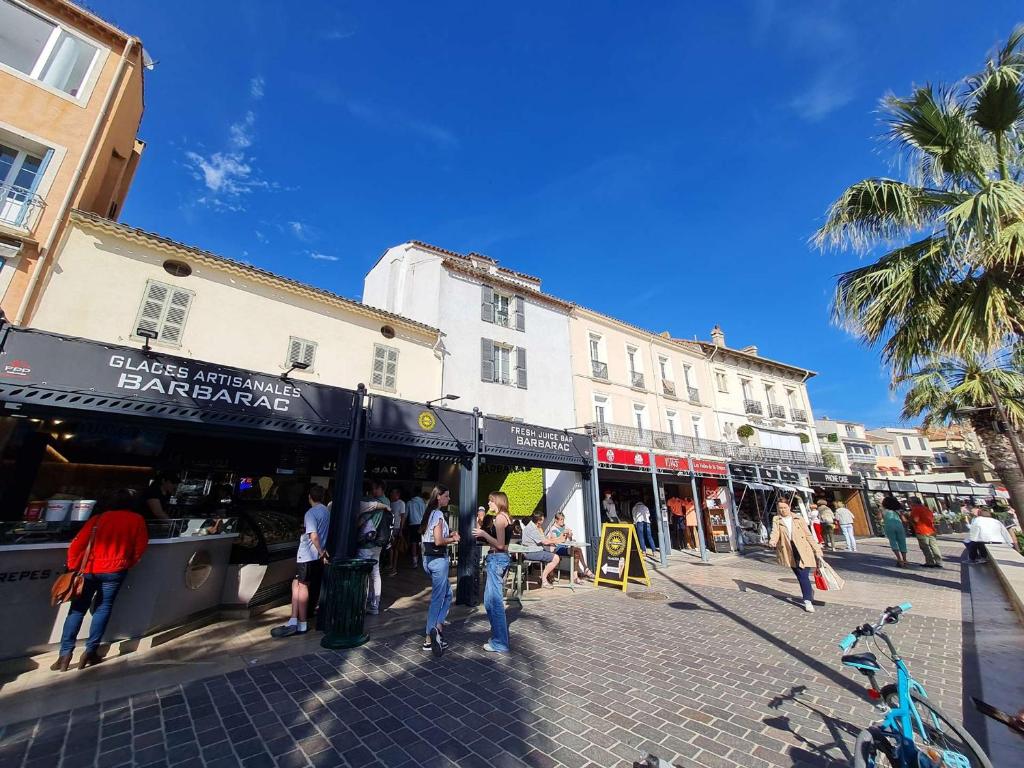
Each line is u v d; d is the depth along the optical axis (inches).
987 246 190.5
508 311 707.4
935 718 102.1
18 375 177.5
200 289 419.8
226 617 243.3
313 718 136.6
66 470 351.9
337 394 257.0
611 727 134.8
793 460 956.6
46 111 356.2
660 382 855.1
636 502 701.9
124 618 186.9
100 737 122.1
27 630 166.7
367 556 261.0
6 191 333.7
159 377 205.2
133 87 426.6
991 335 201.8
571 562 370.3
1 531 169.2
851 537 617.6
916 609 279.3
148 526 201.0
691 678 173.2
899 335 245.8
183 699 146.5
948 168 231.8
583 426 699.4
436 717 138.9
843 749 122.9
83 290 356.8
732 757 119.4
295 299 478.9
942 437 1598.2
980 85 207.2
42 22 366.0
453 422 310.7
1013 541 589.9
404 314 648.4
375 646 204.4
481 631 233.8
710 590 354.0
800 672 179.9
